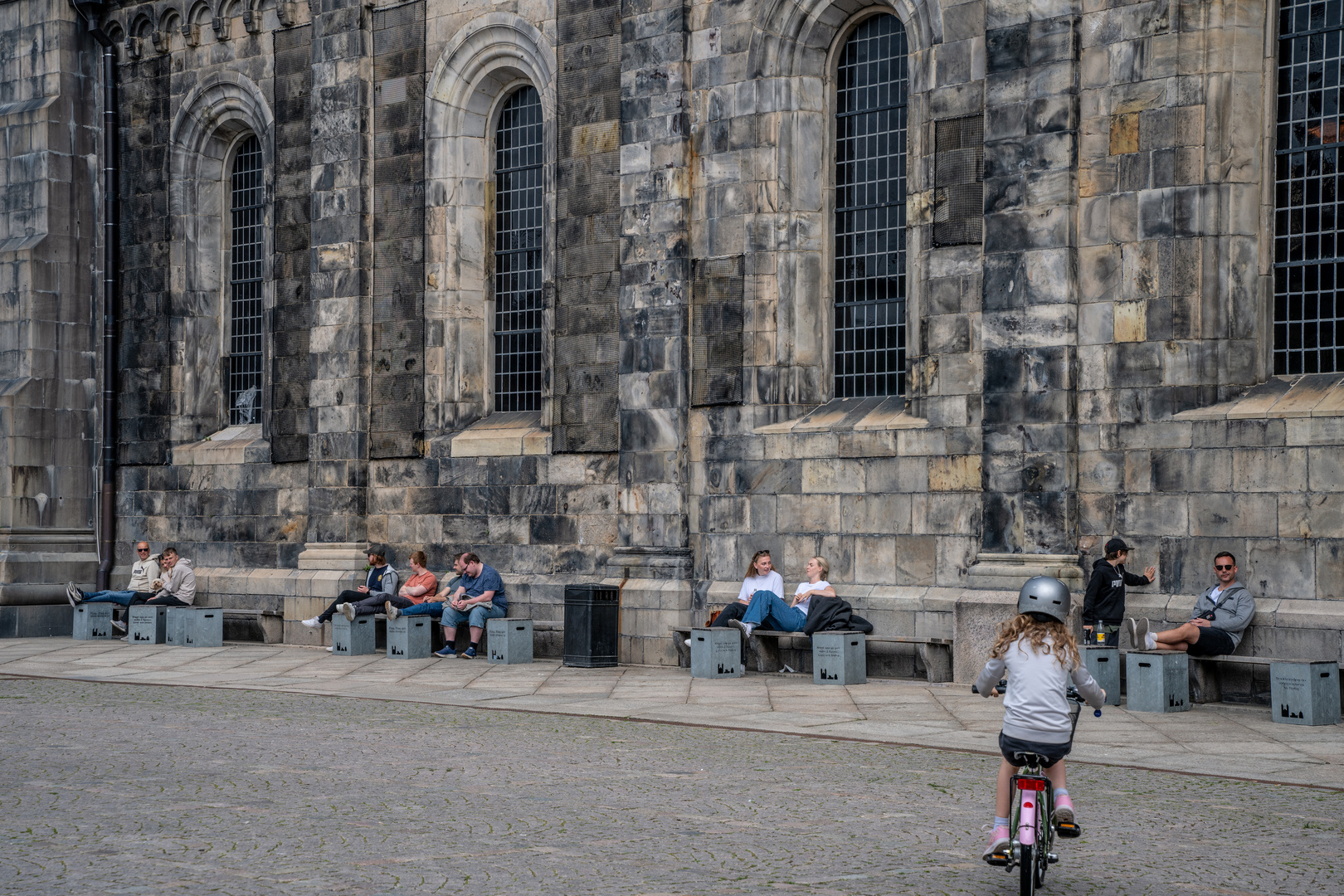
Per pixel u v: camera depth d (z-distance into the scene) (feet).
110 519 104.01
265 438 97.40
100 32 104.68
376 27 91.86
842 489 72.64
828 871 30.37
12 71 105.60
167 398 102.37
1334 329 61.77
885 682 68.49
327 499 91.97
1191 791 39.88
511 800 38.50
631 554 79.15
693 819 35.94
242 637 95.71
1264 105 63.16
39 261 102.42
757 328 76.07
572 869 30.45
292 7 95.81
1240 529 61.00
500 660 78.89
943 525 69.26
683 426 77.71
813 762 44.88
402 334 90.22
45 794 39.37
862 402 74.74
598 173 82.07
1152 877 30.09
